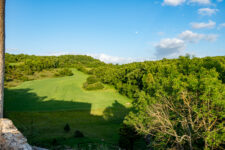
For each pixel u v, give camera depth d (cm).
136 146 2803
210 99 1284
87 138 2841
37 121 3678
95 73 10850
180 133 1631
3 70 776
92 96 6469
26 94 6162
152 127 1688
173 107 1747
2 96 772
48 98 5834
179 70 2328
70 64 14288
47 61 12431
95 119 4178
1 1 754
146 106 1864
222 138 1198
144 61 7738
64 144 2311
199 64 2203
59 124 3653
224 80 1944
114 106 5278
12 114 3856
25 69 10594
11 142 636
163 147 1611
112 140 2920
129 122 2047
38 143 2112
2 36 766
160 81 2020
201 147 1507
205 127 1334
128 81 6544
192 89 1547
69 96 6238
